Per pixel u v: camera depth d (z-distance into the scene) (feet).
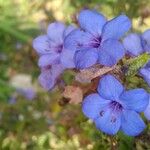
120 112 0.31
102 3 0.60
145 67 0.31
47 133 0.59
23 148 0.60
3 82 0.77
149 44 0.33
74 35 0.32
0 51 0.82
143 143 0.35
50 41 0.37
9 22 0.86
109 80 0.30
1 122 0.64
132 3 0.51
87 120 0.42
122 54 0.29
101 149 0.38
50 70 0.36
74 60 0.31
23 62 0.74
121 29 0.31
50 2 0.72
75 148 0.50
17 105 0.67
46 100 0.66
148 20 0.63
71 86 0.33
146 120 0.36
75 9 0.65
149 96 0.30
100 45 0.31
